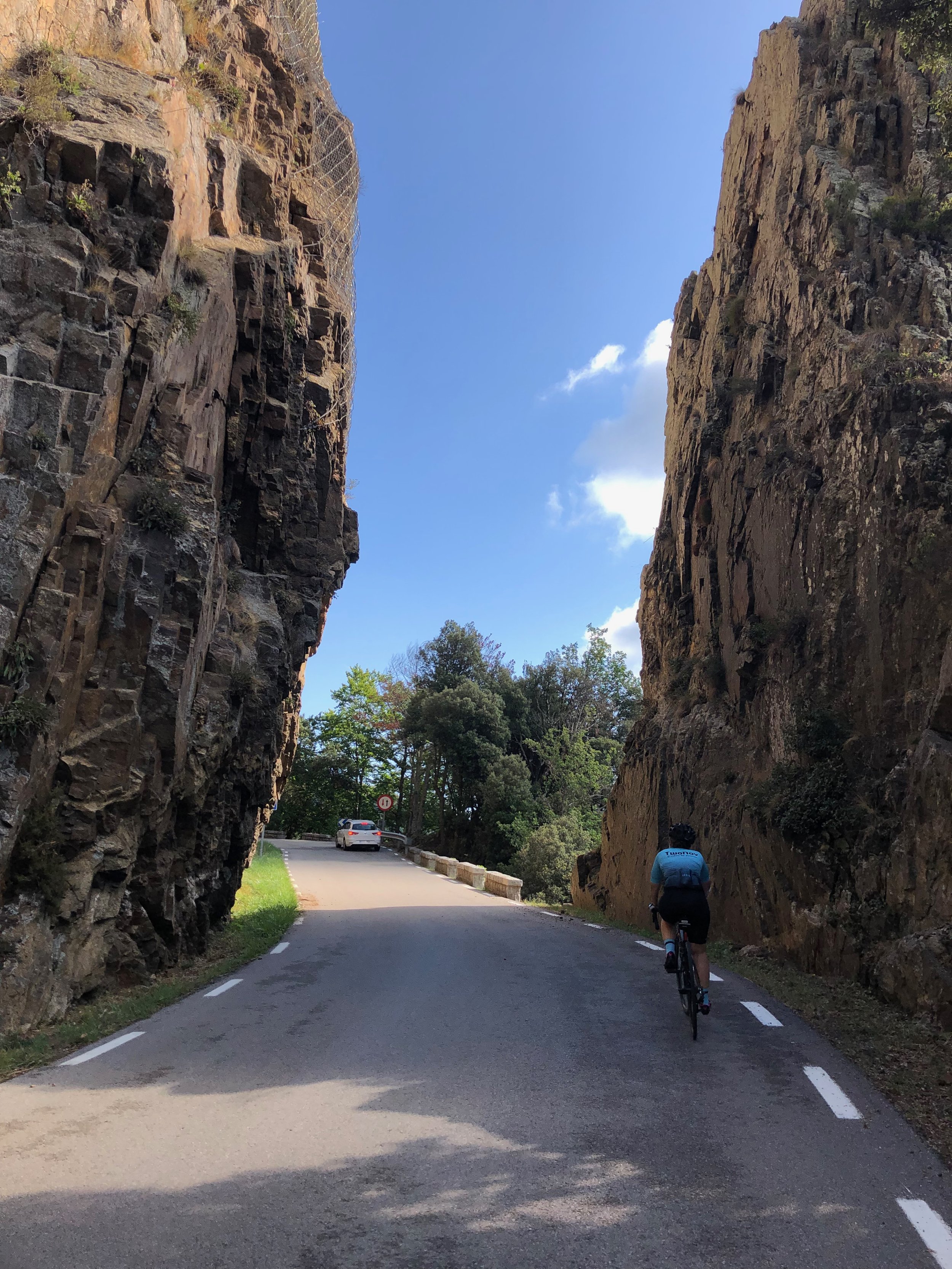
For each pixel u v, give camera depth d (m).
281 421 16.55
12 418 8.35
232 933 13.92
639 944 12.55
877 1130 4.41
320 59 23.91
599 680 55.38
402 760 60.41
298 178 20.61
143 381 10.27
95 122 10.80
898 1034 6.57
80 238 9.62
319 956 11.51
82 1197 3.61
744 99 21.58
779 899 11.08
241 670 13.80
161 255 10.97
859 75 16.38
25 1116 4.71
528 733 52.12
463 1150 4.14
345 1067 5.73
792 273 16.25
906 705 9.84
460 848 49.72
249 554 16.83
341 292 22.30
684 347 24.12
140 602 9.80
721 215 22.30
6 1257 3.07
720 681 17.39
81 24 12.61
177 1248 3.15
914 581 10.26
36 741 7.86
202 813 12.65
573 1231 3.29
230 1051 6.22
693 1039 6.40
